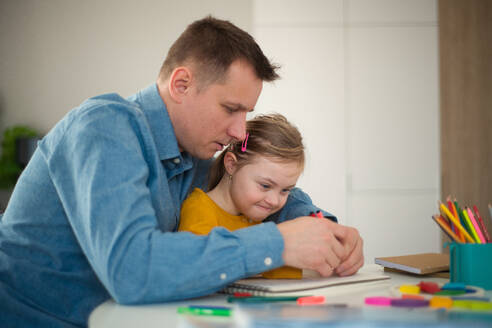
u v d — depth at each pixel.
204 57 0.90
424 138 2.91
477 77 2.88
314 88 2.92
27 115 3.36
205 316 0.55
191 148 0.98
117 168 0.70
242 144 1.08
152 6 3.39
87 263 0.83
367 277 0.82
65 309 0.81
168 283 0.62
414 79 2.91
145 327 0.53
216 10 3.39
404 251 2.88
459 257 0.76
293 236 0.71
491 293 0.72
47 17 3.37
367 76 2.92
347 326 0.41
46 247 0.82
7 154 3.18
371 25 2.91
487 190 2.87
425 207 2.89
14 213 0.85
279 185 1.05
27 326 0.77
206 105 0.92
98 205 0.66
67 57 3.38
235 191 1.09
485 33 2.89
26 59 3.36
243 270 0.66
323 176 2.90
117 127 0.75
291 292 0.69
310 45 2.92
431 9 2.91
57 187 0.74
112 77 3.39
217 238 0.67
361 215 2.89
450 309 0.54
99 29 3.38
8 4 3.34
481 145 2.88
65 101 3.38
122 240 0.64
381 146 2.91
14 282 0.80
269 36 2.91
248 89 0.92
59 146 0.74
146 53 3.40
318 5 2.92
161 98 0.96
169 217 0.95
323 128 2.91
